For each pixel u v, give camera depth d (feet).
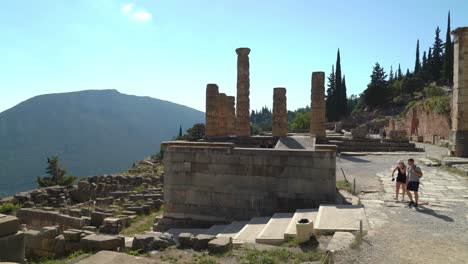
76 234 39.14
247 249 31.60
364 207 41.75
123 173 122.31
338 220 36.14
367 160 86.33
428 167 72.49
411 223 35.14
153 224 57.62
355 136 108.68
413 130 175.73
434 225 34.40
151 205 68.69
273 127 106.42
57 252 39.93
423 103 161.99
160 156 177.27
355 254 27.45
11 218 26.86
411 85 314.76
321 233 33.40
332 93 343.46
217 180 53.62
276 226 38.86
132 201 74.84
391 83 351.05
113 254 21.06
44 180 159.74
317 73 107.24
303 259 27.78
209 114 115.14
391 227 33.86
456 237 30.99
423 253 27.53
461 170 64.69
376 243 29.68
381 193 49.73
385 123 264.93
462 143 79.20
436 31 326.24
